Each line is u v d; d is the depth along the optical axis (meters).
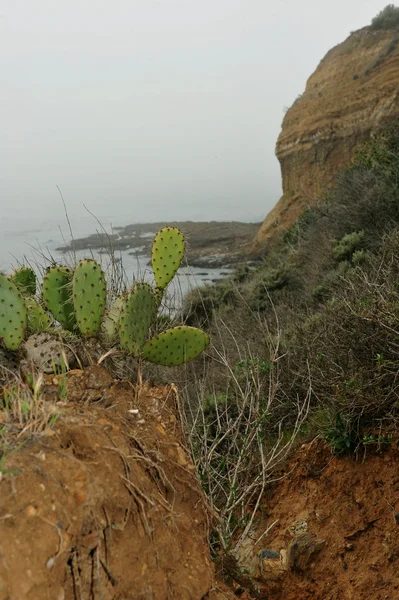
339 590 2.92
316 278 8.47
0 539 1.33
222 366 5.48
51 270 2.76
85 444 1.71
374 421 3.53
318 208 12.03
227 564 2.54
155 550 1.67
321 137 22.80
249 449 3.45
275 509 3.62
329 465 3.61
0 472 1.45
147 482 1.81
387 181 9.17
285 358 4.80
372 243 7.93
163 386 2.59
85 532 1.49
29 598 1.29
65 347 2.55
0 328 2.48
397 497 3.12
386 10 24.41
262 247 24.70
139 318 2.79
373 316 3.74
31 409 1.73
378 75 21.72
